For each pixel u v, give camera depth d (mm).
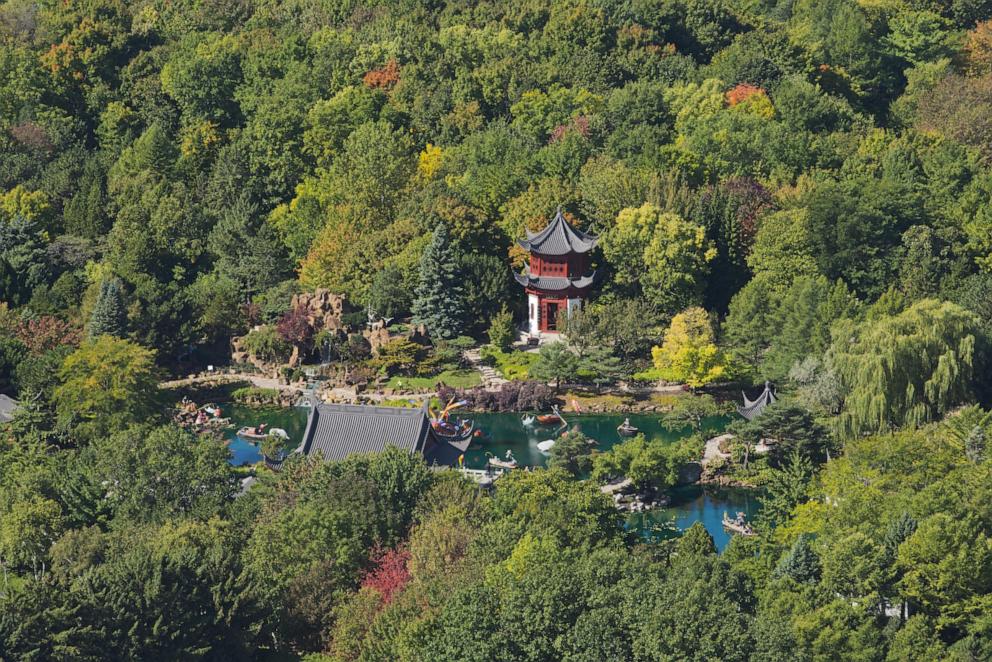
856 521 199000
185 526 194250
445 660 157625
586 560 172125
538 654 156375
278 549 191250
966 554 176875
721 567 178375
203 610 171125
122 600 166125
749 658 152000
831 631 165750
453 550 184500
